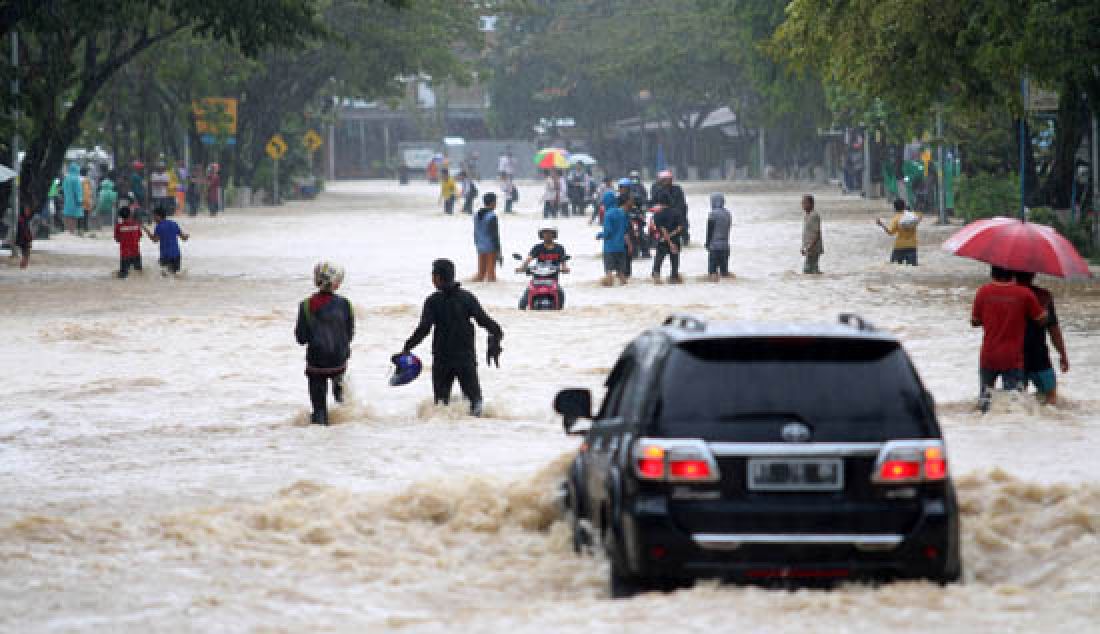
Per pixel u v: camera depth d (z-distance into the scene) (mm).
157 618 23109
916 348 63062
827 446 22594
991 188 146625
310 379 46875
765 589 23312
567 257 82000
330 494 33250
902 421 22859
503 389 53594
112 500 34781
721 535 22438
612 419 25781
